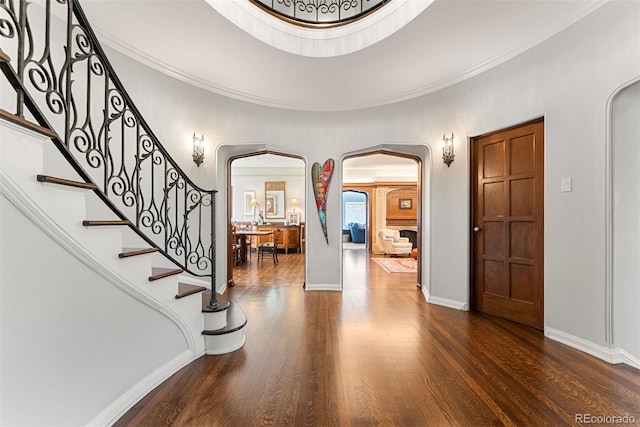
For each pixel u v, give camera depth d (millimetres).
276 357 2467
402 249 8750
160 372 2084
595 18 2441
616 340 2418
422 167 4973
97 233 1598
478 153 3713
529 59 3020
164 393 1952
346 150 4707
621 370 2262
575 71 2650
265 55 3293
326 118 4715
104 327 1669
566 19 2600
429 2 2479
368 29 3104
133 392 1851
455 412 1776
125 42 3064
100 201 3010
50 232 1342
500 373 2221
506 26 2746
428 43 3021
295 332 3012
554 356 2492
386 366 2324
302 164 9398
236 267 6895
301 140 4723
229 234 4980
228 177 4922
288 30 3240
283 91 4191
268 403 1856
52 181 1299
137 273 1881
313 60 3381
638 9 2195
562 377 2164
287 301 4141
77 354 1502
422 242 4973
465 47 3084
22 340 1238
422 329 3109
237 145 4348
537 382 2098
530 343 2756
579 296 2633
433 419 1717
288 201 9977
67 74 1516
